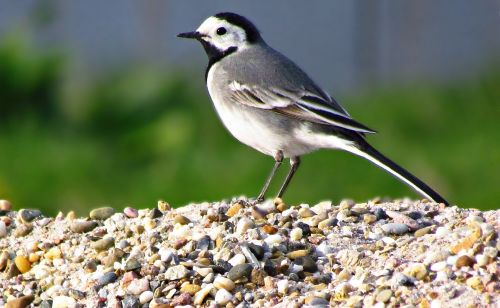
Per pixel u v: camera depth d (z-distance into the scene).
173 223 9.92
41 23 20.08
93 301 8.99
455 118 18.22
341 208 10.08
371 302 8.37
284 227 9.63
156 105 17.92
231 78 11.47
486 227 8.97
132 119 17.77
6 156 16.61
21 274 9.68
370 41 21.02
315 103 11.18
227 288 8.81
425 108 18.44
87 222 10.18
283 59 11.62
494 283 8.30
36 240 10.06
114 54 20.27
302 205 10.27
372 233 9.51
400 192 15.54
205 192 15.71
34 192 15.75
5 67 17.94
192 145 17.17
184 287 8.91
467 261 8.57
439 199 10.33
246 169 16.19
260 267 8.95
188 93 18.70
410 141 17.44
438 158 16.59
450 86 19.80
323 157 16.25
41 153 16.78
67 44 19.66
